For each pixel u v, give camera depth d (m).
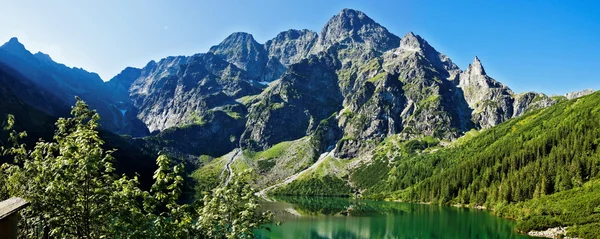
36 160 17.78
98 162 16.67
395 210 174.38
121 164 181.75
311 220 134.75
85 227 16.47
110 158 17.56
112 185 17.58
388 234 105.88
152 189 18.81
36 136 162.38
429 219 135.50
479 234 100.19
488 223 120.44
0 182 20.50
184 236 19.86
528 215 116.50
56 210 16.12
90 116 18.81
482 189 189.12
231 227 22.81
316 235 104.00
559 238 89.56
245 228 21.80
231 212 23.06
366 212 164.25
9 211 12.20
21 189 19.27
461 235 99.94
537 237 93.56
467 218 135.75
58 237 16.48
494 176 194.25
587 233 86.00
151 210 18.47
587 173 148.50
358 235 104.88
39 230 17.86
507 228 108.62
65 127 18.62
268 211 24.42
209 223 22.00
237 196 23.06
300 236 101.69
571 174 148.38
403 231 110.06
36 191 16.70
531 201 139.88
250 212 22.70
